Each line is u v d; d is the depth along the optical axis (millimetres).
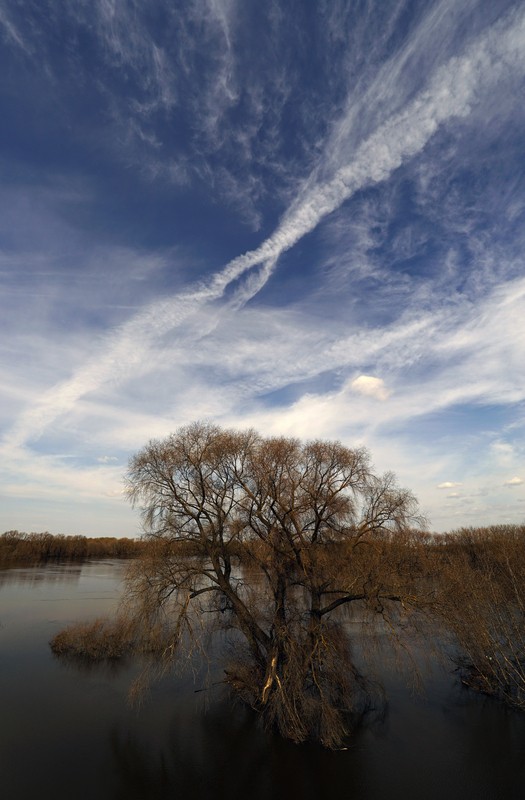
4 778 20734
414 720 27000
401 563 24516
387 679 32531
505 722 26875
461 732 25609
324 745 23719
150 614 24656
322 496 25781
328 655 24109
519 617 32031
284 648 24562
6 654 38125
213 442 26391
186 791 20281
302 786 20734
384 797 19938
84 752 23188
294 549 24859
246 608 26312
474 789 20500
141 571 24766
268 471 25328
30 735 24719
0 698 29328
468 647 31500
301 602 27266
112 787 20391
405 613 23516
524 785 20797
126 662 36406
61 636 40438
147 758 22734
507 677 30922
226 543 26531
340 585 24766
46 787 20234
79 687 31375
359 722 26641
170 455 26109
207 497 26109
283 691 23484
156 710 27906
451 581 27969
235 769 21891
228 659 29766
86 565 117438
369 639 26984
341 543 26016
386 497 25344
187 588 25141
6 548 132625
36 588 72062
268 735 24719
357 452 26469
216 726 25906
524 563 34094
